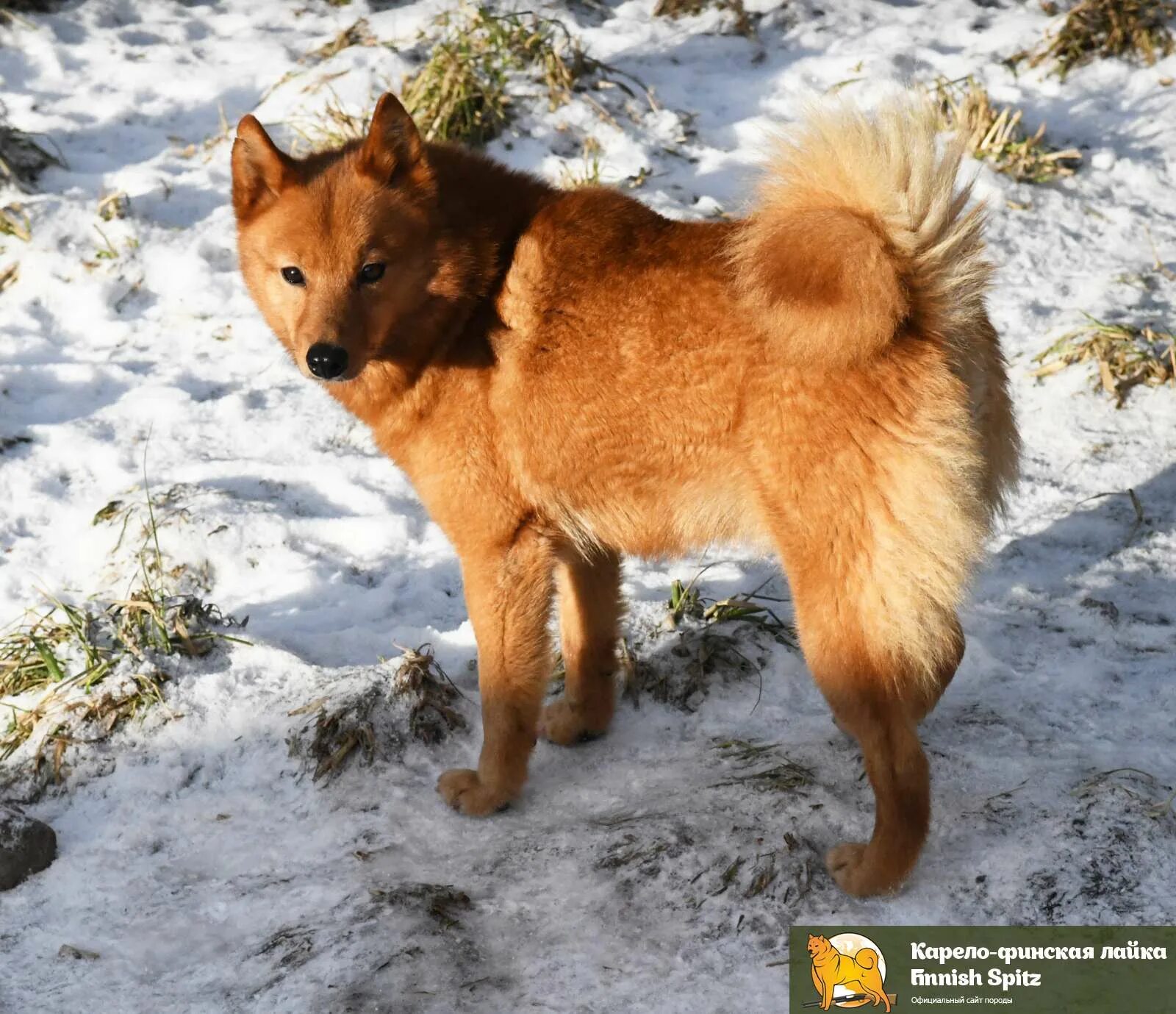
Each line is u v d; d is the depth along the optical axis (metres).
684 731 4.25
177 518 5.17
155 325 6.62
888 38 8.91
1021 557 5.04
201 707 4.22
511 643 3.80
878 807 3.37
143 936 3.35
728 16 9.17
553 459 3.69
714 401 3.48
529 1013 2.99
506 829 3.78
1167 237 7.09
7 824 3.62
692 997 3.04
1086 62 8.60
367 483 5.59
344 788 3.92
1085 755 3.81
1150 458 5.51
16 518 5.33
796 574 3.47
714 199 7.31
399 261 3.64
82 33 8.91
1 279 6.77
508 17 8.44
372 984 3.05
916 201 3.23
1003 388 3.64
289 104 8.03
